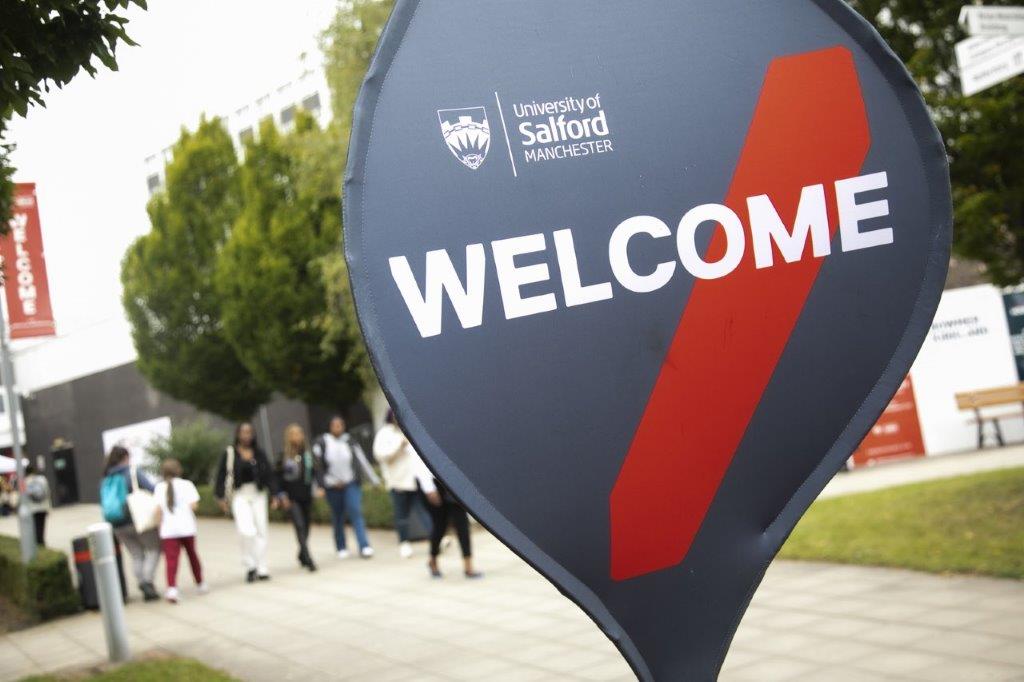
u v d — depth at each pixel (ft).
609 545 7.58
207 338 89.97
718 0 8.02
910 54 30.09
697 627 7.77
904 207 8.07
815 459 7.96
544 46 7.68
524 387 7.35
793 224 7.91
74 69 16.85
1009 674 16.71
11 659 30.71
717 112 7.89
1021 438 55.57
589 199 7.59
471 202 7.34
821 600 23.79
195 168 91.61
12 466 42.14
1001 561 24.21
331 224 70.23
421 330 7.13
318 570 41.37
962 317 55.67
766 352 7.84
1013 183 28.91
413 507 42.88
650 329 7.65
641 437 7.61
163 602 38.29
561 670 20.98
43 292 51.06
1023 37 20.56
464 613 28.48
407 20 7.36
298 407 94.53
